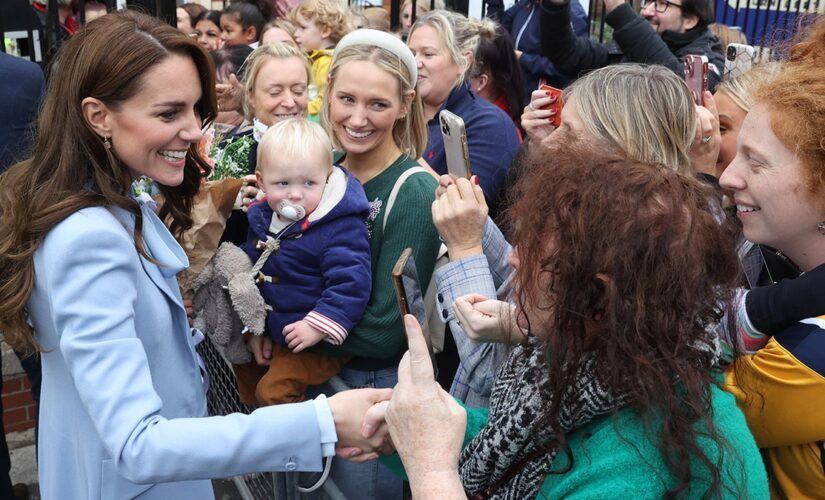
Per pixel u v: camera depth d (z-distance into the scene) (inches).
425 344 49.3
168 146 60.0
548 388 47.1
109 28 57.6
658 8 173.6
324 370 92.8
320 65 173.9
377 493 84.9
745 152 65.0
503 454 51.4
